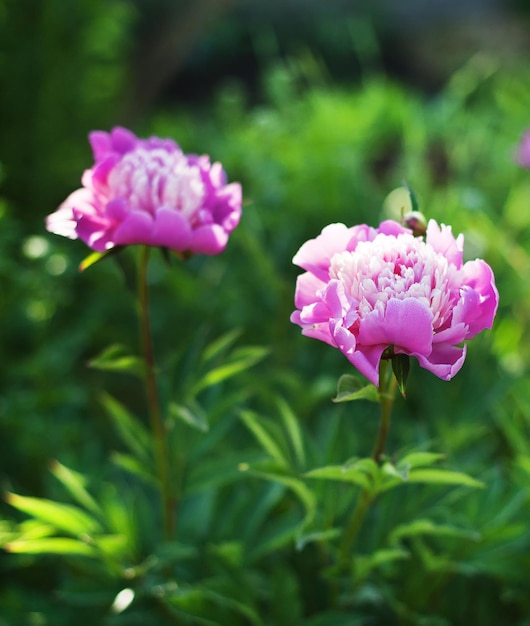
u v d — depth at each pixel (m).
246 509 1.16
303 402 1.37
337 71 4.56
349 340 0.83
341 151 2.08
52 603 1.20
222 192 1.02
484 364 1.37
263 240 1.85
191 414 1.05
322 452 1.16
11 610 1.19
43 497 1.43
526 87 2.80
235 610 1.10
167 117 2.76
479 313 0.86
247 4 4.57
